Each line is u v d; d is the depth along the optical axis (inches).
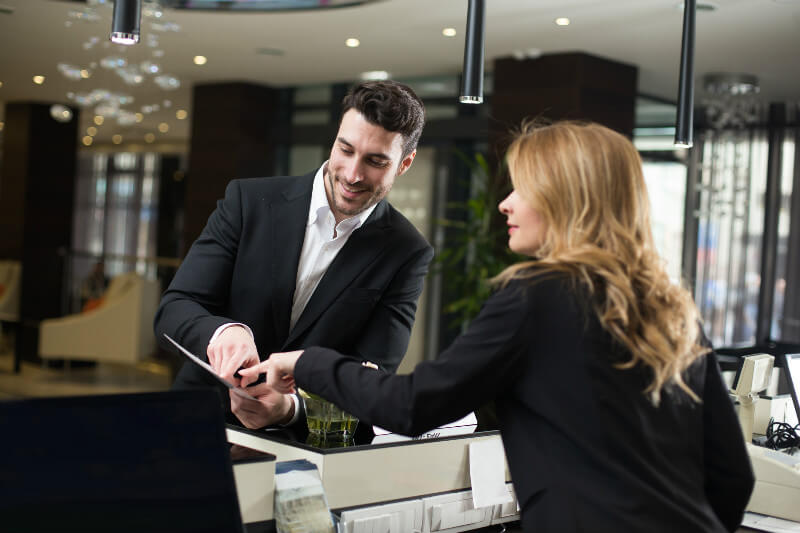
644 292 53.8
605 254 53.3
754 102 343.6
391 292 90.4
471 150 343.6
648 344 52.6
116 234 673.6
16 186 452.1
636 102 323.0
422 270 92.1
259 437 71.0
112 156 681.0
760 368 123.6
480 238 285.9
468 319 287.9
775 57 276.7
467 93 110.7
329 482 65.3
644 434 52.8
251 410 73.5
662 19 241.9
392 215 91.6
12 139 456.4
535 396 53.2
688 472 55.1
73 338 336.2
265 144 395.9
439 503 71.9
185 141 623.5
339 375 58.3
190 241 399.9
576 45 280.8
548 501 51.9
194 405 53.0
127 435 50.0
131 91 409.7
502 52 298.0
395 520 68.4
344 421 72.1
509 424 55.1
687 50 126.0
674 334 53.7
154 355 385.1
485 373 53.3
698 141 366.0
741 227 364.2
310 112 389.7
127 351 335.9
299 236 87.0
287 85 391.2
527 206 57.1
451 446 73.6
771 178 358.6
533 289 53.4
